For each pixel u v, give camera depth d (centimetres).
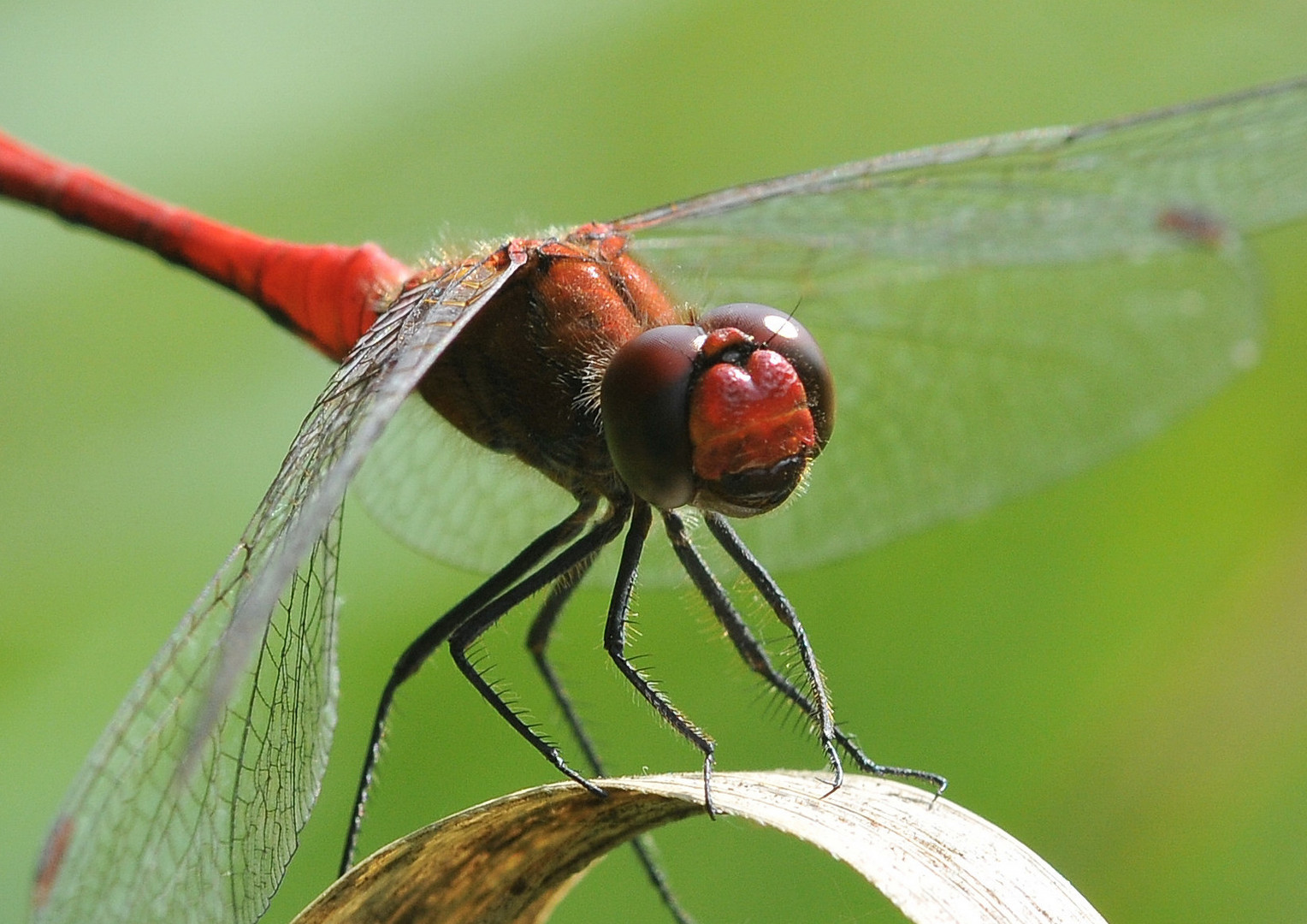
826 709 28
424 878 28
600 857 28
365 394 28
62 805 28
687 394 28
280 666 28
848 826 28
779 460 28
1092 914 28
